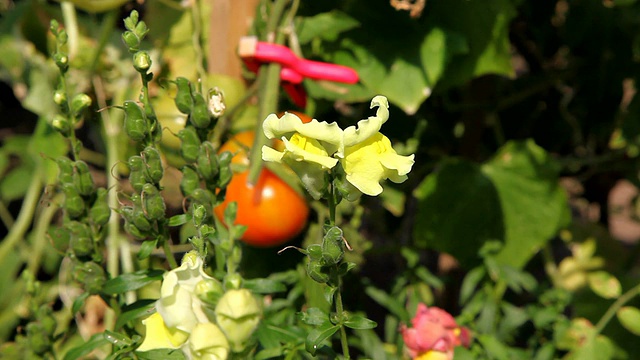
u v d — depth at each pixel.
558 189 0.79
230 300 0.46
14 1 0.94
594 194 1.02
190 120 0.56
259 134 0.65
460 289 0.88
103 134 0.83
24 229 0.88
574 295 0.84
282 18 0.71
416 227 0.80
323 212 0.72
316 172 0.47
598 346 0.75
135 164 0.53
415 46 0.74
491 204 0.80
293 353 0.58
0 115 1.11
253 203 0.68
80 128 1.05
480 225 0.80
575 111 0.95
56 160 0.56
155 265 0.82
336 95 0.75
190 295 0.48
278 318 0.68
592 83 0.93
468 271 0.81
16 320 0.87
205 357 0.46
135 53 0.53
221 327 0.46
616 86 0.92
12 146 0.95
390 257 1.01
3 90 1.09
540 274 1.07
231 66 0.73
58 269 0.90
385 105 0.47
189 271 0.48
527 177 0.80
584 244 0.91
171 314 0.48
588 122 0.95
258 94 0.67
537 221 0.80
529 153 0.80
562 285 0.85
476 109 0.86
